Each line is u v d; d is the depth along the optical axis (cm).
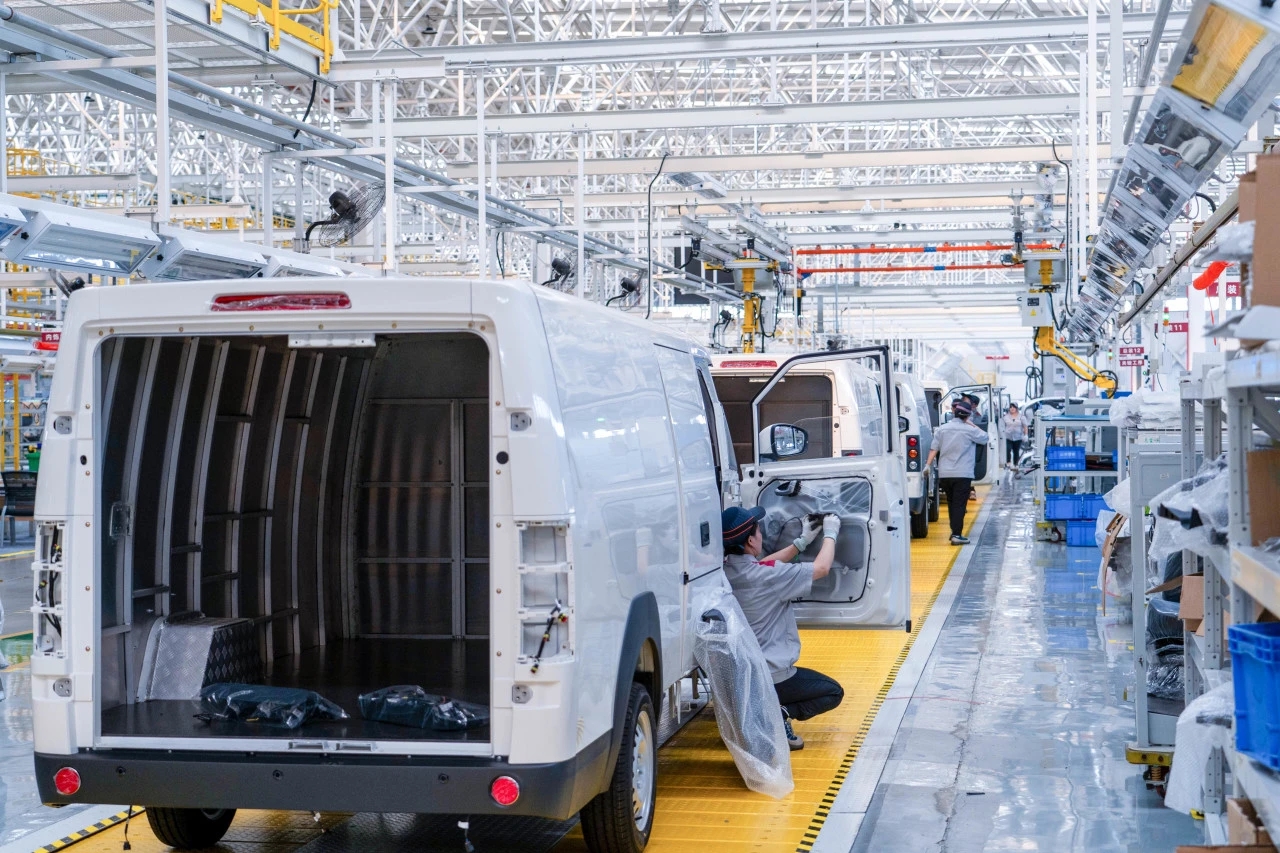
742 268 2172
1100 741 721
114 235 792
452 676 583
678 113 1570
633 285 2014
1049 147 1764
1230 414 361
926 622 1152
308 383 646
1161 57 1534
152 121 2275
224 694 491
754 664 629
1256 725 319
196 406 558
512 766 427
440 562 683
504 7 1938
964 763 679
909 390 1820
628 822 500
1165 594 679
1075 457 1666
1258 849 325
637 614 510
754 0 1794
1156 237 1025
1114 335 1947
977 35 1324
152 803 451
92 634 462
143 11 925
